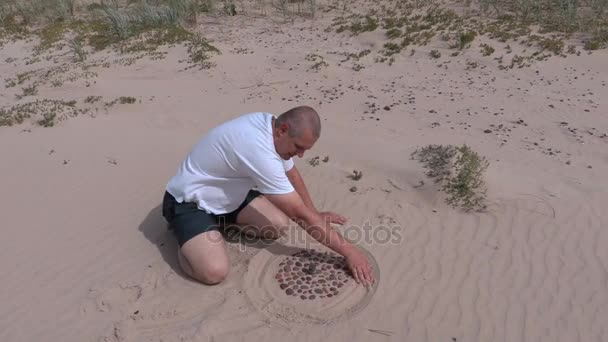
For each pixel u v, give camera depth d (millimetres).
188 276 3994
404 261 4113
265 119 3678
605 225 4453
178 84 9391
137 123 7473
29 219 4898
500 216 4617
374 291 3791
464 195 4828
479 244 4293
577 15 11398
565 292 3756
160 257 4242
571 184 5152
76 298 3818
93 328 3529
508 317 3555
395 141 6355
